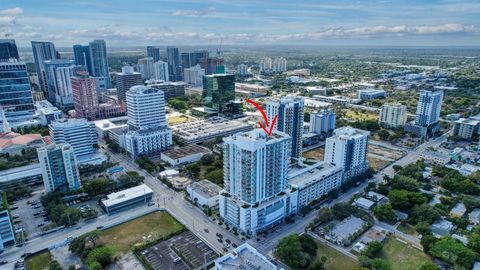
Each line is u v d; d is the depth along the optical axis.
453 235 189.00
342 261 172.38
